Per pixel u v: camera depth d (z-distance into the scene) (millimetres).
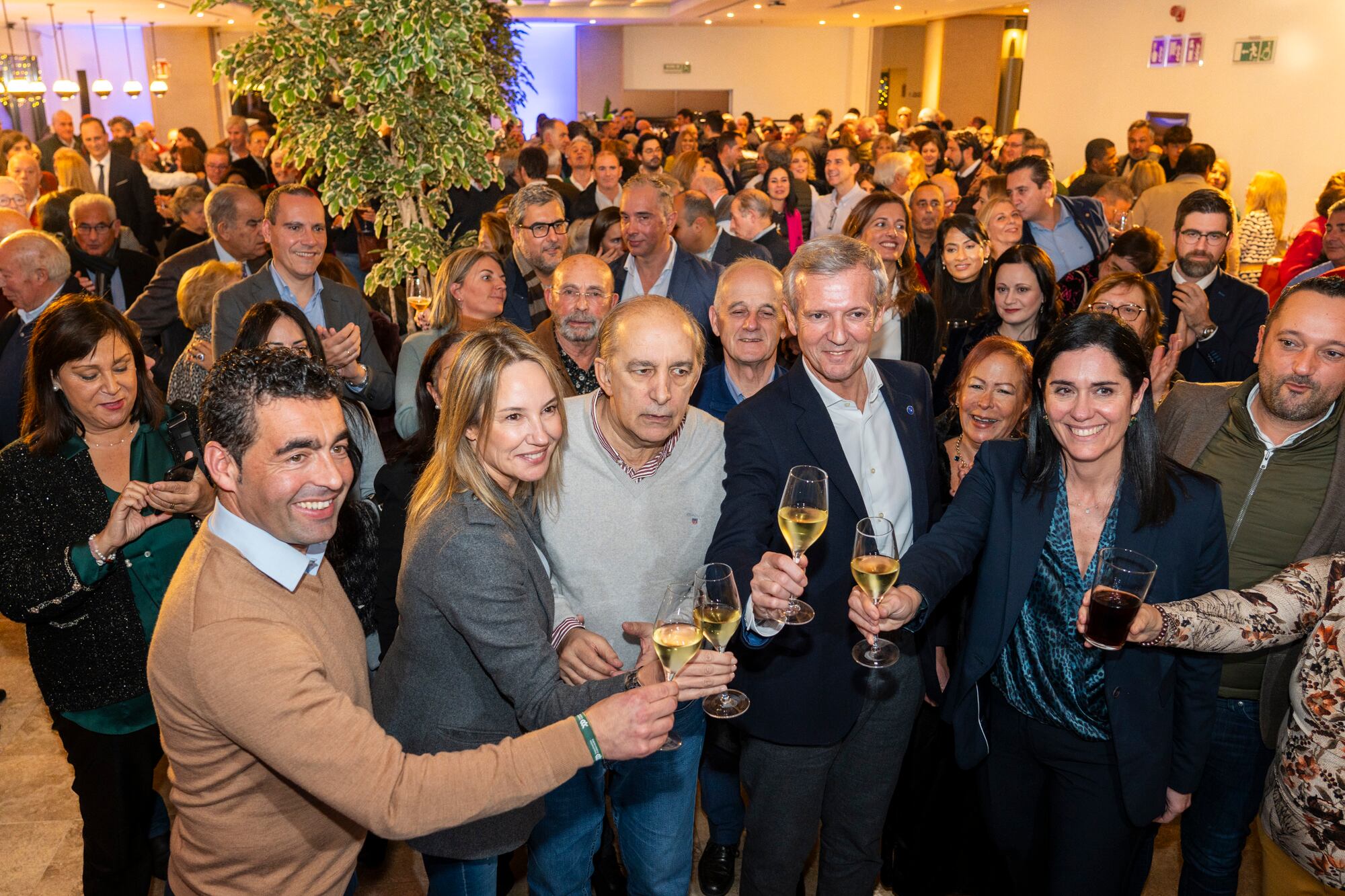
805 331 2035
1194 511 1876
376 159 4508
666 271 4133
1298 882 1789
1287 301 1980
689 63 21734
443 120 4449
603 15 18812
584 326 3094
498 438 1687
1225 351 3385
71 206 4996
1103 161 8734
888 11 16953
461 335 2219
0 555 2078
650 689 1435
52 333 2092
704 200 4777
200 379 3252
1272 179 6680
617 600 2035
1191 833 2301
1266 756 2178
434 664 1736
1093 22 12078
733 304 2688
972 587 2311
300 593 1468
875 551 1809
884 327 3771
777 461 2094
